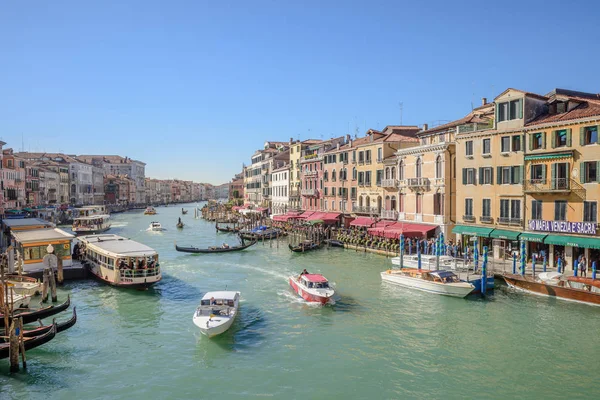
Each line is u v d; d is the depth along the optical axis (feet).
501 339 64.85
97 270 100.37
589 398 49.03
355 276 104.78
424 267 102.73
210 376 54.60
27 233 110.32
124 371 55.93
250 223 220.84
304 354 60.70
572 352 60.23
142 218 324.39
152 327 71.20
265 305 82.07
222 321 65.67
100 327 71.15
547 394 49.98
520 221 101.96
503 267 97.91
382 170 156.76
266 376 54.54
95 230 209.97
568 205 93.35
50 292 89.76
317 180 201.67
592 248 89.25
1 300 62.23
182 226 238.48
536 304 79.92
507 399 49.06
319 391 50.93
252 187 312.09
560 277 82.28
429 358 59.11
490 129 108.37
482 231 108.27
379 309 79.10
